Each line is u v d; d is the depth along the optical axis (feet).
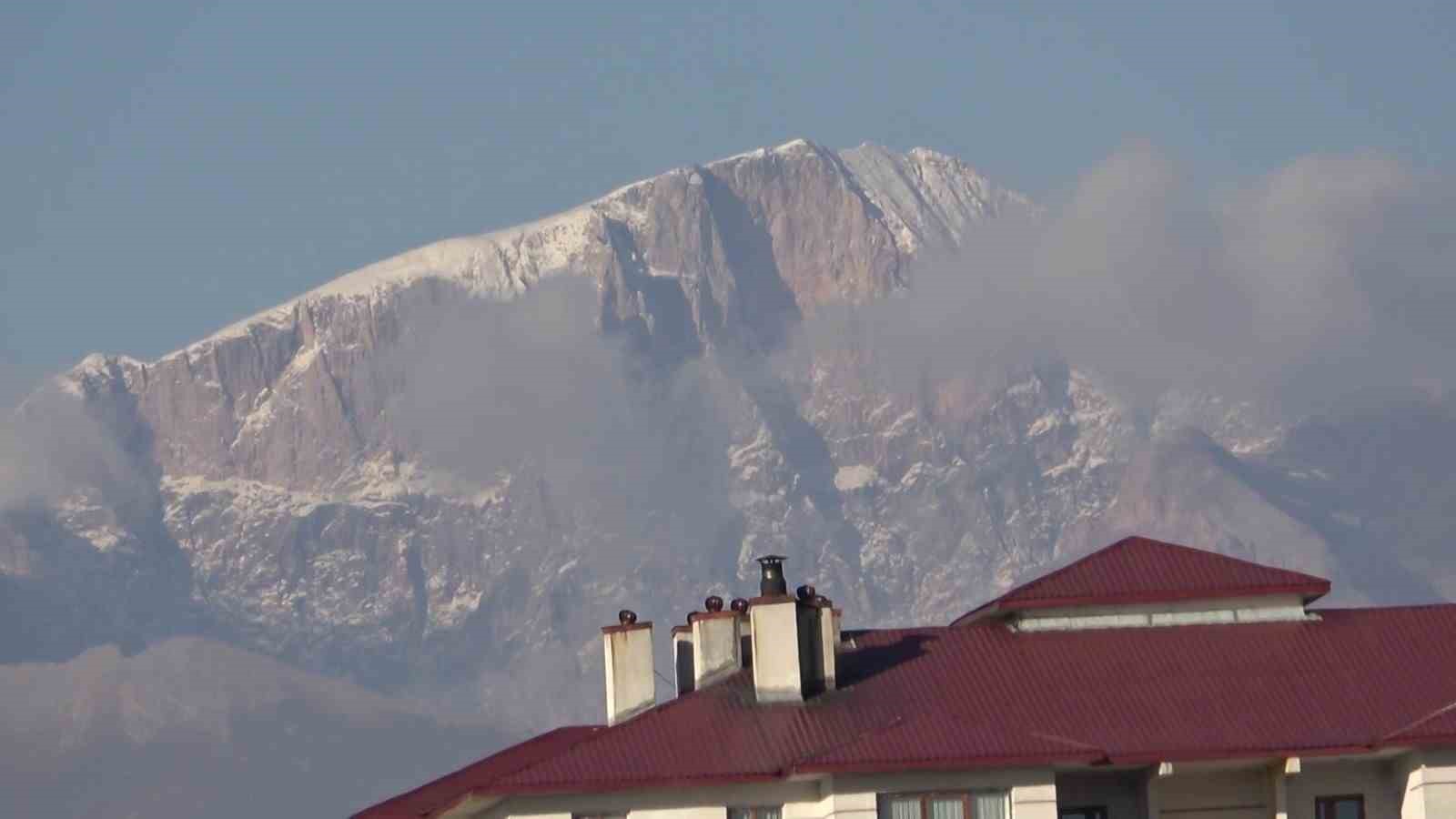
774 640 631.56
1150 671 625.00
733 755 610.24
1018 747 595.88
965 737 601.21
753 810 606.55
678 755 611.88
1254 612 640.99
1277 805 599.57
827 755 597.93
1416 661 620.08
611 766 609.42
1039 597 644.27
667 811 606.55
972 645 642.63
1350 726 598.34
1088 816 609.42
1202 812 606.14
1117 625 641.81
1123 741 598.34
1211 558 652.89
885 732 607.37
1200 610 641.81
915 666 637.71
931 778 595.88
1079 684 621.72
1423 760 592.60
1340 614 641.40
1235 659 627.05
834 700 628.69
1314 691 611.88
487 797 607.78
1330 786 605.73
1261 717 604.08
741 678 643.04
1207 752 593.01
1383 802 603.26
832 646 635.25
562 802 607.78
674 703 635.25
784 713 624.18
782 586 642.63
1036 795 593.42
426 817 620.90
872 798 594.65
